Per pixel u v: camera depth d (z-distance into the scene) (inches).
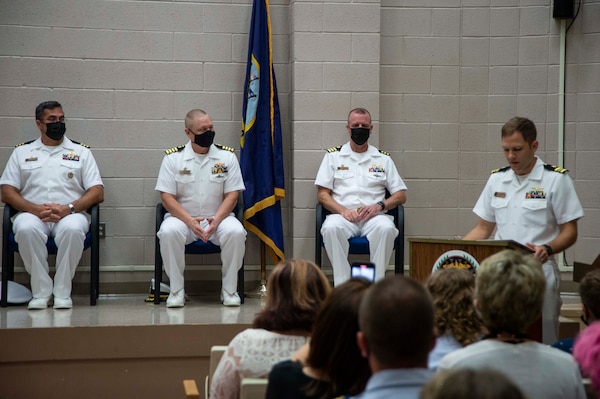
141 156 222.2
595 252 224.8
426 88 230.2
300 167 221.9
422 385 61.4
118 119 220.8
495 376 43.0
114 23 219.3
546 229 161.8
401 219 206.8
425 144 230.8
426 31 229.5
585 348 72.2
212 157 209.9
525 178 163.8
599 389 71.3
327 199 211.2
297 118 221.5
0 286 202.4
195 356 168.1
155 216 220.8
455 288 93.4
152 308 195.2
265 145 218.2
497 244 135.3
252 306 199.5
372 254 202.5
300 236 222.4
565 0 223.6
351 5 221.9
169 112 222.8
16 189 202.7
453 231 232.2
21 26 215.0
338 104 222.4
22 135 216.1
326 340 75.5
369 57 222.8
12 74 215.0
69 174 204.4
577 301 211.6
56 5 216.2
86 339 163.5
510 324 78.6
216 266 226.1
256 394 82.7
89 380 163.9
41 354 161.5
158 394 166.6
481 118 231.1
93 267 199.2
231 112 225.6
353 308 74.7
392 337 61.8
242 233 200.5
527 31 228.7
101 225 220.8
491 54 230.2
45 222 197.9
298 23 220.5
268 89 219.1
